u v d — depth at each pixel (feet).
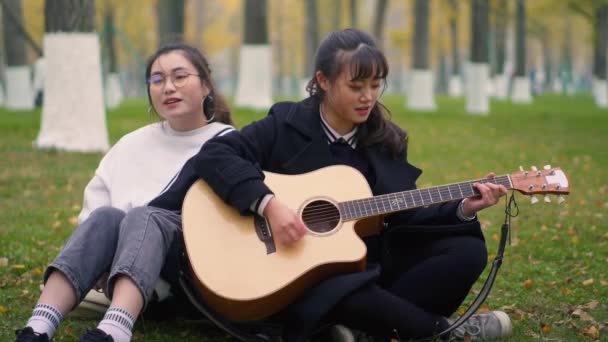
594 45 92.73
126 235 11.63
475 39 70.95
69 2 35.24
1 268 17.24
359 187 12.61
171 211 12.64
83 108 35.78
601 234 21.53
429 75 73.72
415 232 12.87
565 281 16.98
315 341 12.71
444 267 12.44
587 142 47.14
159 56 13.52
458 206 12.66
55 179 29.14
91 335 10.69
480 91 71.10
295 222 11.71
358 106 12.50
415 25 73.72
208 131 13.66
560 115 70.49
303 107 13.24
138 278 11.27
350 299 11.73
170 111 13.37
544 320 14.25
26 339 10.85
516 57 100.94
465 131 51.65
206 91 13.74
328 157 12.95
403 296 12.53
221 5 189.67
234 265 11.57
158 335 13.07
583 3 79.15
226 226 11.96
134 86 173.27
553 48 210.18
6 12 62.03
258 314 11.71
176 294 12.94
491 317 12.98
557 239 20.85
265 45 60.64
